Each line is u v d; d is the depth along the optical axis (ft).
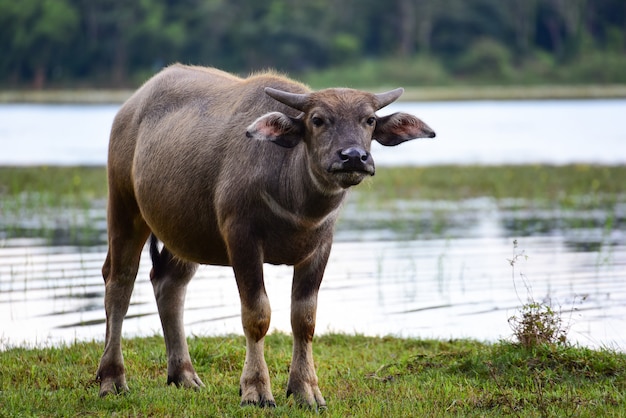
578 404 47.09
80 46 498.69
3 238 103.71
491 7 524.93
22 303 75.61
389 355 60.49
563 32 552.82
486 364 54.49
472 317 71.77
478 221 117.50
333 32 492.54
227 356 58.54
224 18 472.85
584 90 509.76
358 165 43.37
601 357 54.39
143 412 47.16
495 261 91.81
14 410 46.83
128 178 53.62
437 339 64.49
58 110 398.62
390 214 123.44
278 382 53.67
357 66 482.69
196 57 476.54
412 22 513.04
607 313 70.90
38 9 497.87
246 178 47.19
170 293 53.93
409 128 47.80
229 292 80.53
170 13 489.26
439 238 105.50
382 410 47.03
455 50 520.01
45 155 206.39
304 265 49.08
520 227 112.57
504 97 469.98
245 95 50.26
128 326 69.92
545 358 54.19
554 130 288.92
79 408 47.83
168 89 53.98
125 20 485.15
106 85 487.61
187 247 51.03
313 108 45.55
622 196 138.72
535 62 525.34
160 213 51.06
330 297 78.64
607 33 564.30
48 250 97.35
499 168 168.14
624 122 322.55
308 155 45.75
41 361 57.52
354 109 45.34
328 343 64.69
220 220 48.11
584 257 93.20
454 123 318.86
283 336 65.31
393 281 84.07
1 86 501.15
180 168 50.01
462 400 48.55
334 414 46.19
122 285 53.42
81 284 82.28
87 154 210.18
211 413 46.65
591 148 226.58
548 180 152.56
